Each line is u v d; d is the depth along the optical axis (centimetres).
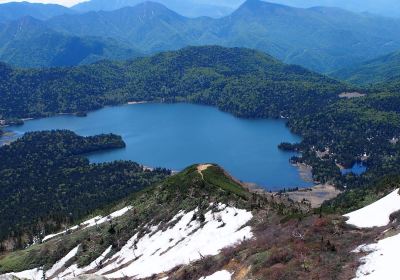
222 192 13250
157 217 13612
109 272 11550
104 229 15025
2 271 14912
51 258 14800
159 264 9475
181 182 15338
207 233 10469
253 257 6581
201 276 7269
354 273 5194
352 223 7500
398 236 5744
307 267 5656
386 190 12762
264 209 10662
